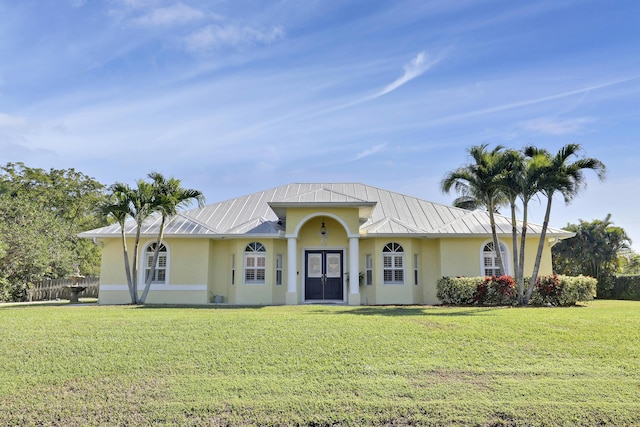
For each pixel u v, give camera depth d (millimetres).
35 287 26484
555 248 37656
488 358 8484
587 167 16219
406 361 8320
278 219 21781
